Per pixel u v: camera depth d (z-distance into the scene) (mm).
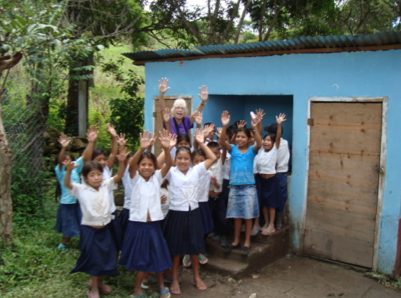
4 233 4133
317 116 4809
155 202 3627
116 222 3951
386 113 4297
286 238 5051
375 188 4430
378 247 4430
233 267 4320
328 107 4719
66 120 9812
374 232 4453
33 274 3850
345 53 4547
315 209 4887
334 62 4633
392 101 4262
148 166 3594
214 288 4066
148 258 3549
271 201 4785
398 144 4242
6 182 4090
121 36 9852
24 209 5383
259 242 4816
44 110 6125
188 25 10094
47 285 3660
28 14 4188
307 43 4641
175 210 3836
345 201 4648
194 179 3850
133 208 3631
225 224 4527
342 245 4699
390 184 4312
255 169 4844
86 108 9211
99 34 9477
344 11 10891
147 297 3691
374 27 11055
